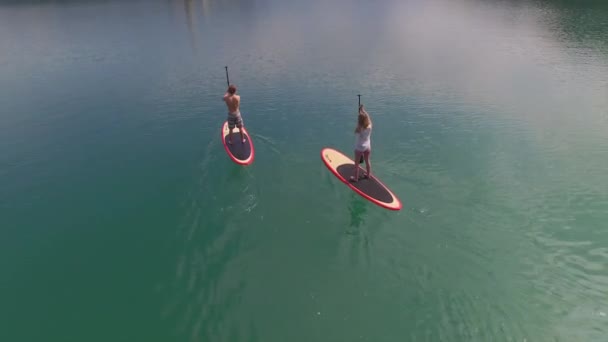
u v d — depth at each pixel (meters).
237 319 6.83
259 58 24.23
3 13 44.19
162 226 9.24
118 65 22.77
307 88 18.67
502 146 12.77
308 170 11.62
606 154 12.05
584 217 9.15
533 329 6.42
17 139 13.60
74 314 6.96
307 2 58.00
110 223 9.37
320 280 7.68
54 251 8.48
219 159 12.18
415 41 29.19
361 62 23.19
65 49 26.81
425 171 11.35
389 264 8.02
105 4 53.19
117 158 12.36
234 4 55.38
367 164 10.67
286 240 8.79
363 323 6.71
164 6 51.75
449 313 6.83
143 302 7.20
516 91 17.86
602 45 26.12
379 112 15.76
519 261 7.91
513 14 41.62
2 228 9.16
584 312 6.68
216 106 16.50
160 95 17.88
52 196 10.41
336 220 9.44
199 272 7.90
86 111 16.06
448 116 15.22
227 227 9.20
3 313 6.98
